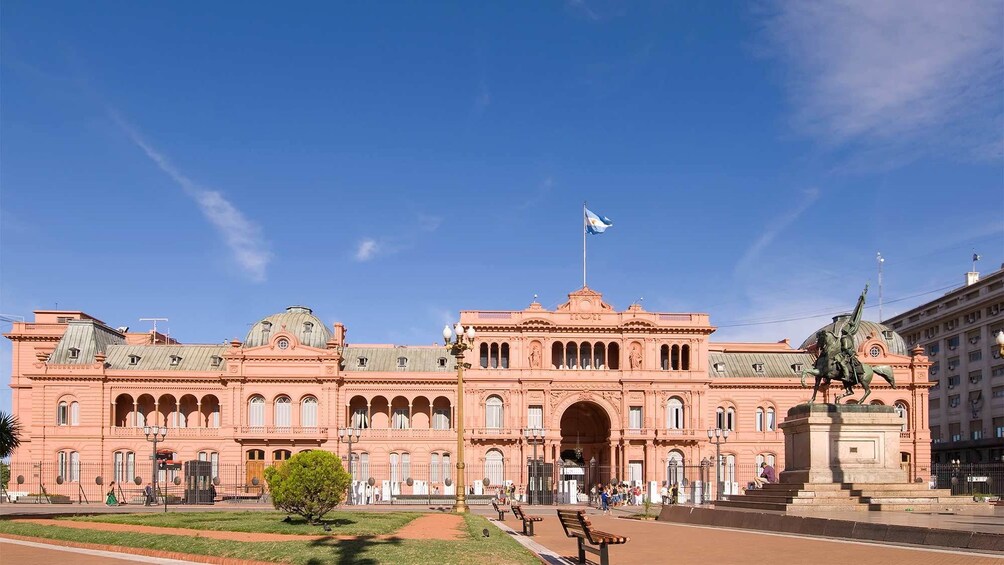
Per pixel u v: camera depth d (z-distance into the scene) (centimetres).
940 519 4103
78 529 4369
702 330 11738
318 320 12150
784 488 5225
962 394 15075
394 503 9506
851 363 5394
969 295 14888
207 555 3328
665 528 4831
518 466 11419
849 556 3200
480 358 11719
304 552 3253
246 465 11406
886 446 5256
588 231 11975
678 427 11631
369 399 11731
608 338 11750
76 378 11425
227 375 11469
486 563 3025
